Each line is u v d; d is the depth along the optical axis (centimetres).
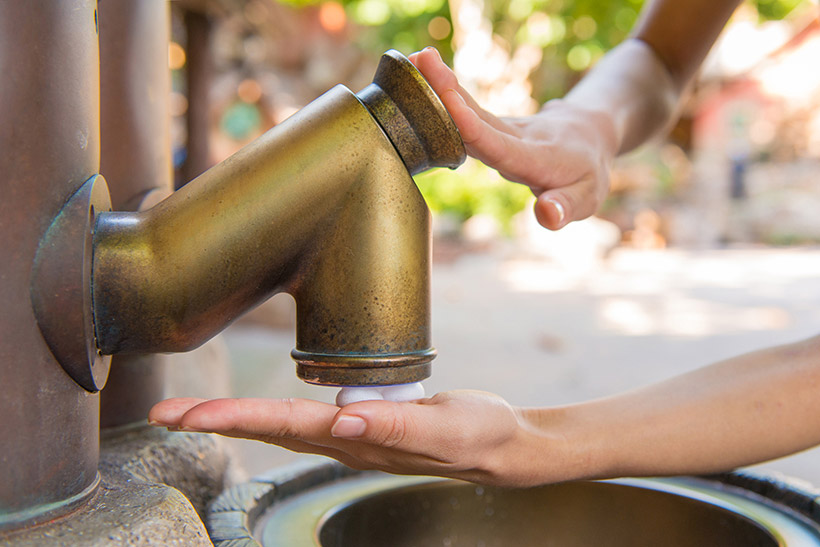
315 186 44
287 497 63
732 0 81
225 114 780
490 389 296
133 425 65
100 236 42
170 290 43
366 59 952
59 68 41
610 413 51
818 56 1295
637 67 80
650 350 384
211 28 407
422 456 44
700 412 51
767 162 1330
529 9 782
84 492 43
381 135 45
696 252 1052
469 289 654
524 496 67
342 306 45
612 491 65
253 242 44
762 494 62
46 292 40
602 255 895
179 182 426
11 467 39
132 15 61
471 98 55
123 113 61
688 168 1318
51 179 40
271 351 361
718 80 1330
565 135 63
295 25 770
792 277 746
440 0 786
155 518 42
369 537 64
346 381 45
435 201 934
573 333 438
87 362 41
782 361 53
